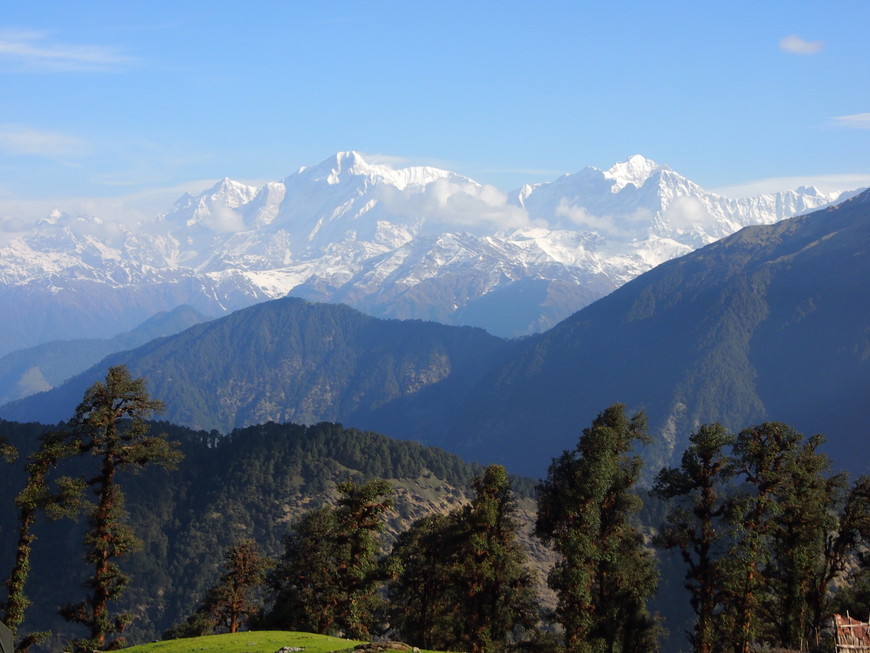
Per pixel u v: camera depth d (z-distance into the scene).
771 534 73.69
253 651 59.72
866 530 77.69
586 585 74.00
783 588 76.31
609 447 76.12
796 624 75.44
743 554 70.06
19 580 70.19
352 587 79.25
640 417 80.31
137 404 73.38
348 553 79.75
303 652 58.53
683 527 74.06
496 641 80.50
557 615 77.62
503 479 79.31
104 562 73.50
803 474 71.88
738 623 71.69
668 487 75.56
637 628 79.25
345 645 61.59
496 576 78.38
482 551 76.88
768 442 72.12
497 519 79.50
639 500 77.81
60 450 71.19
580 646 72.75
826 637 77.31
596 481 74.25
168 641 68.25
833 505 79.12
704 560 73.31
